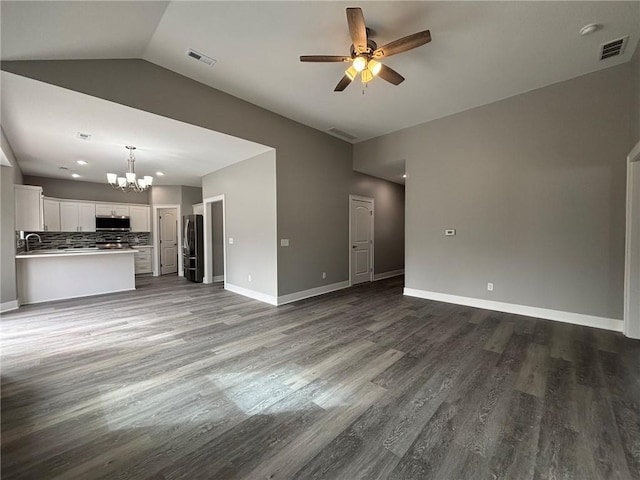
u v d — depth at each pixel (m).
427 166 4.70
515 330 3.25
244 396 2.02
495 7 2.26
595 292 3.33
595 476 1.35
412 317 3.76
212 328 3.39
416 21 2.42
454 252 4.45
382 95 3.79
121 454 1.50
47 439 1.60
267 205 4.60
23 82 2.45
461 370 2.36
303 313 3.99
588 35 2.61
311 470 1.40
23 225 4.60
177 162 5.25
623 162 3.13
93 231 6.98
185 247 7.00
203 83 3.45
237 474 1.38
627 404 1.88
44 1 1.79
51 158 4.85
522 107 3.75
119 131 3.59
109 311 4.13
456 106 4.13
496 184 4.00
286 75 3.28
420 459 1.46
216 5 2.21
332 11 2.30
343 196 5.68
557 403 1.90
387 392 2.05
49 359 2.58
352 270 5.96
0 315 3.95
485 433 1.64
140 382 2.20
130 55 2.85
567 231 3.49
